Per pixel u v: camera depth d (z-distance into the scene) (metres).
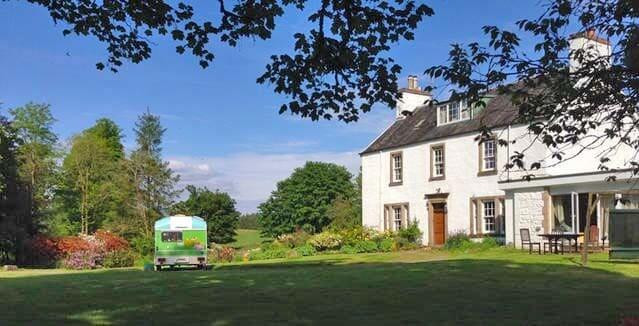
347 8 8.59
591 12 6.70
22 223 34.25
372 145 41.53
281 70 9.05
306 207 55.84
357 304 11.21
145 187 50.78
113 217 51.88
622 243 19.28
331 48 8.89
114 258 33.34
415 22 8.76
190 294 12.77
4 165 33.84
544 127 7.13
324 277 15.55
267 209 58.31
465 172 33.66
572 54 6.96
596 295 11.91
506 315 9.97
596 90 6.58
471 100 6.89
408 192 37.72
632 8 6.17
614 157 24.23
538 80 6.68
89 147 57.84
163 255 25.84
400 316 10.00
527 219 27.92
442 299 11.62
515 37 6.52
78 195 57.59
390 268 17.72
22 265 32.53
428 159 36.34
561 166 28.17
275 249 37.12
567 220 26.47
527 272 15.80
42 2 9.38
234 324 9.52
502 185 29.38
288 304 11.30
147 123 54.31
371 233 36.97
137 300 12.02
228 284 14.42
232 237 56.44
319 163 57.75
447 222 34.72
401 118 41.88
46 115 58.62
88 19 9.62
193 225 26.20
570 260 19.61
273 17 9.06
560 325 9.16
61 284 15.52
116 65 10.37
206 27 9.44
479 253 26.72
